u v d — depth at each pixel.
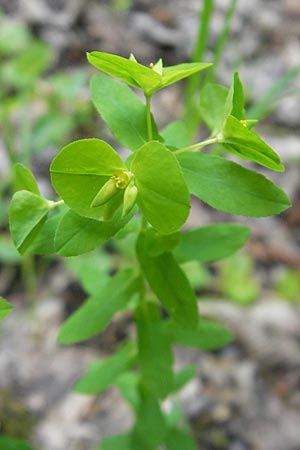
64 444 0.27
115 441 0.24
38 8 0.46
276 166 0.16
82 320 0.20
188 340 0.21
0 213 0.33
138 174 0.15
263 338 0.31
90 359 0.29
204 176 0.17
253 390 0.29
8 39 0.42
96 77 0.18
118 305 0.20
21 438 0.27
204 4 0.26
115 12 0.49
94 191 0.15
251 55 0.49
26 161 0.34
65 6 0.47
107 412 0.28
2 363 0.29
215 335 0.22
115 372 0.22
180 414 0.25
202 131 0.40
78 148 0.15
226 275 0.33
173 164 0.14
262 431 0.28
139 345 0.20
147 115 0.17
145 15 0.49
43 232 0.17
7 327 0.30
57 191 0.15
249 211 0.16
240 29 0.51
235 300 0.33
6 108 0.34
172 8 0.51
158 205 0.15
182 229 0.35
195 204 0.37
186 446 0.24
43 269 0.33
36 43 0.38
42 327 0.31
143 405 0.23
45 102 0.40
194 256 0.20
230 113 0.16
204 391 0.29
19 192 0.16
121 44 0.46
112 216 0.16
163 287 0.18
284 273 0.34
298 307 0.33
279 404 0.29
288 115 0.43
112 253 0.33
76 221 0.16
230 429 0.28
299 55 0.50
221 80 0.46
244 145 0.16
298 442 0.28
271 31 0.52
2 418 0.27
